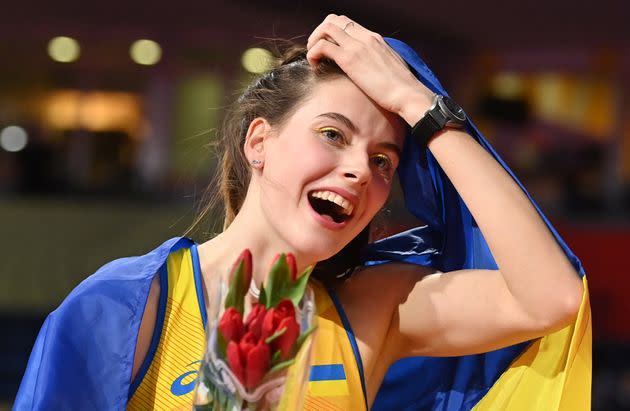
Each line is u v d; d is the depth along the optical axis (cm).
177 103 2197
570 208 1964
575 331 322
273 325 244
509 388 352
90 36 2102
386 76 332
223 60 2122
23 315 1340
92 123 2223
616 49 2048
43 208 1391
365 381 358
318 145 323
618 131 2156
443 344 359
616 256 1396
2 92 2197
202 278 329
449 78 2045
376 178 332
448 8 1930
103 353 305
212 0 2030
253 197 338
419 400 383
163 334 319
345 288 369
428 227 381
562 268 323
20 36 2109
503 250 328
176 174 2186
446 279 361
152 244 1388
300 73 338
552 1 1980
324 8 1703
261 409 247
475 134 348
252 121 341
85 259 1382
